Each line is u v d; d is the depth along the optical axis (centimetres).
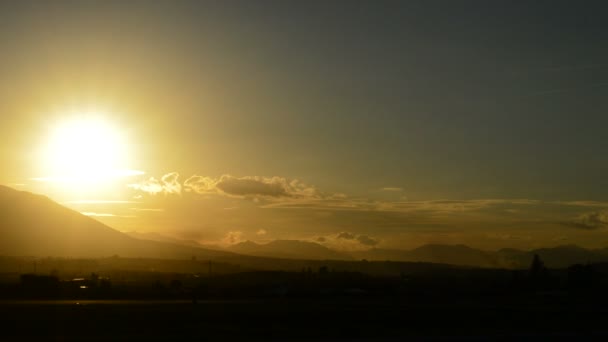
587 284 18888
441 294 16062
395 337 5900
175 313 8512
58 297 13762
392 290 17712
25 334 5981
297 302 11888
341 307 10188
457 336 5969
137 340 5431
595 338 5631
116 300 12669
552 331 6569
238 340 5531
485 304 11338
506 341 5444
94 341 5366
